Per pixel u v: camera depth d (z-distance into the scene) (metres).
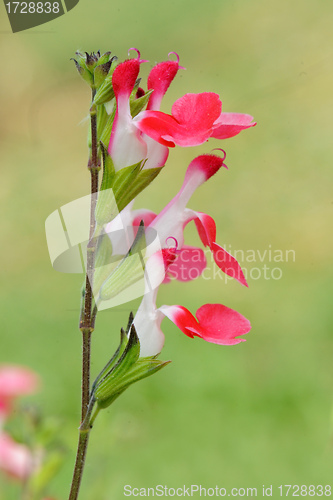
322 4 1.23
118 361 0.28
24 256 0.89
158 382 0.69
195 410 0.66
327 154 0.98
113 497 0.34
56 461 0.31
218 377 0.70
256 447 0.62
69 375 0.68
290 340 0.76
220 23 1.20
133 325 0.28
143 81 0.89
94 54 0.28
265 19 1.21
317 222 0.90
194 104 0.27
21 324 0.77
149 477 0.55
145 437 0.58
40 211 0.94
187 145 0.27
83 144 0.96
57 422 0.31
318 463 0.59
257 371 0.71
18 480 0.31
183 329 0.28
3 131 1.02
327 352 0.74
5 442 0.31
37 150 0.98
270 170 0.97
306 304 0.81
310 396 0.68
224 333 0.28
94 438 0.33
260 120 1.04
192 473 0.57
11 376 0.32
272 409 0.67
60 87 1.00
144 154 0.28
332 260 0.85
